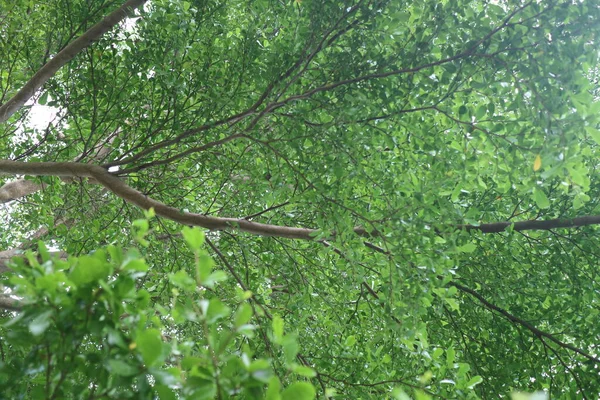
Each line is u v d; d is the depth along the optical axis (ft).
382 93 12.51
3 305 10.74
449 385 12.01
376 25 12.67
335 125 12.31
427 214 11.75
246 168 14.62
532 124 10.94
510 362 16.29
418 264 11.60
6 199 20.66
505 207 16.38
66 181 18.16
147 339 4.18
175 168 17.83
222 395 4.21
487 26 11.90
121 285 4.59
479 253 16.07
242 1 15.96
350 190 13.19
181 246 18.44
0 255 14.48
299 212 16.76
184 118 15.42
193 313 4.50
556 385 15.61
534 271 15.85
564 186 10.44
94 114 15.72
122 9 14.78
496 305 16.90
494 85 11.67
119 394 4.42
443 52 12.41
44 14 16.74
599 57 11.76
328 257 16.57
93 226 17.90
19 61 17.54
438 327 17.03
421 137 12.03
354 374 13.32
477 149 11.48
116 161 15.16
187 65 15.02
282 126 13.65
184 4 14.85
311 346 15.24
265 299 17.40
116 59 16.20
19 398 5.06
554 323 16.10
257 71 14.19
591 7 10.48
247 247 17.29
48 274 4.42
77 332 4.50
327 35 12.79
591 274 16.24
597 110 9.50
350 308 17.48
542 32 10.94
